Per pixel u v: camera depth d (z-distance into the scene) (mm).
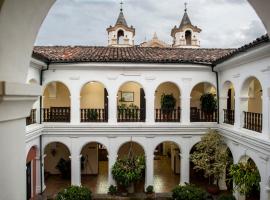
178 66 15250
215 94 16656
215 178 15383
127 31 25531
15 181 2877
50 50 16938
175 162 18781
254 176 11133
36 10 2994
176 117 16562
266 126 10578
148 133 15508
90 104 18719
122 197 14594
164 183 16797
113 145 15523
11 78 2850
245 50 10758
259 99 15516
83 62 14789
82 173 18578
